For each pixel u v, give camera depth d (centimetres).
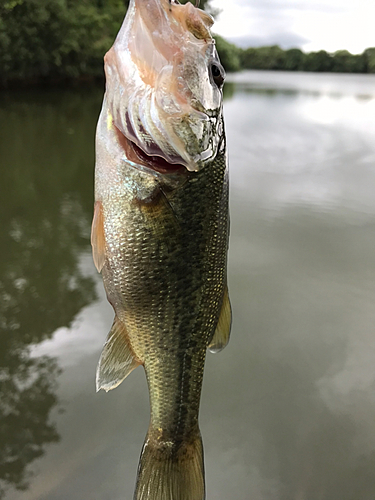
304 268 633
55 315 524
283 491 340
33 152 1327
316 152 1395
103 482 340
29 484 335
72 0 3012
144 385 427
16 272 617
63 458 356
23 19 2433
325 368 453
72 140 1522
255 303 554
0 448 361
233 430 390
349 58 9375
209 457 365
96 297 569
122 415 393
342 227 781
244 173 1112
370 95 3734
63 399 406
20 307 536
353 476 351
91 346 474
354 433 386
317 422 394
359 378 443
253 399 420
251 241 717
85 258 670
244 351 475
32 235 743
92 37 3222
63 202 911
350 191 985
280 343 489
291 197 930
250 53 10150
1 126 1684
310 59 9694
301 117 2209
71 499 327
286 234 746
